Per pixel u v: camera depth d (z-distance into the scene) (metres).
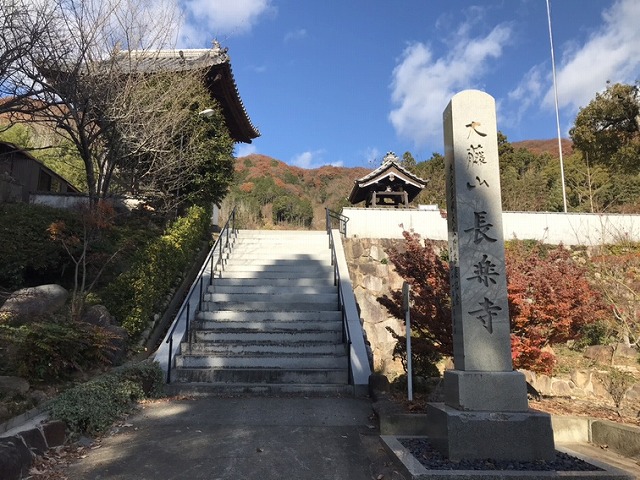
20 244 8.77
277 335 8.29
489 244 4.61
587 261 13.16
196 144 13.48
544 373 7.40
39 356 5.36
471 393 4.16
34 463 3.91
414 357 7.17
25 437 3.96
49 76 9.95
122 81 11.77
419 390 6.68
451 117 4.94
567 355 10.18
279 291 10.11
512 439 3.97
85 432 4.77
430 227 14.81
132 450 4.41
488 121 4.87
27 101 9.55
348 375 7.15
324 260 11.91
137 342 8.09
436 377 7.26
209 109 13.18
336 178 53.03
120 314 8.06
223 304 9.38
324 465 4.12
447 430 3.99
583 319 6.71
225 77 15.14
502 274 4.55
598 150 20.59
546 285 6.66
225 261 11.82
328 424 5.34
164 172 12.88
